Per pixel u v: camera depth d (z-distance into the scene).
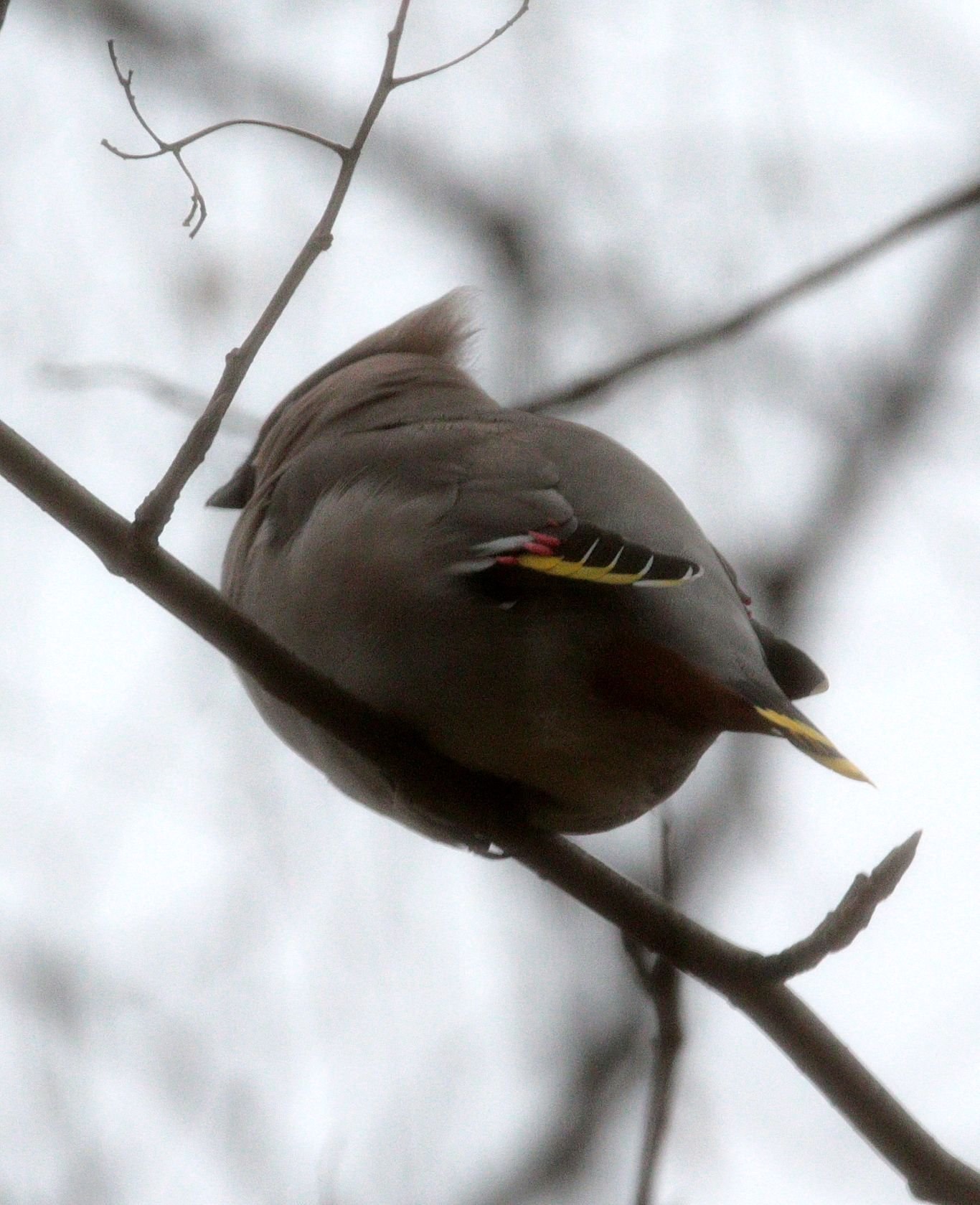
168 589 9.45
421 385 11.78
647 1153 8.86
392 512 9.99
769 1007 9.40
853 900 9.17
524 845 9.91
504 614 9.55
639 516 9.95
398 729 9.95
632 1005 12.34
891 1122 9.40
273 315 9.19
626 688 9.31
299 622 10.10
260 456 12.27
